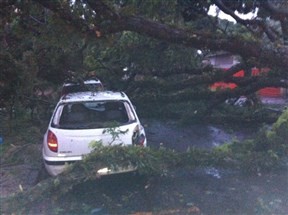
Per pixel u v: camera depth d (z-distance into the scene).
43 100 12.48
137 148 6.54
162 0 10.55
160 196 6.14
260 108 16.23
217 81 14.33
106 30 7.94
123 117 7.30
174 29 8.51
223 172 7.14
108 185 6.57
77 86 12.33
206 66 14.67
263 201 5.87
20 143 9.99
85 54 13.62
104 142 6.78
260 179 6.84
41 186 5.96
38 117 12.42
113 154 6.32
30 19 8.54
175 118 15.33
